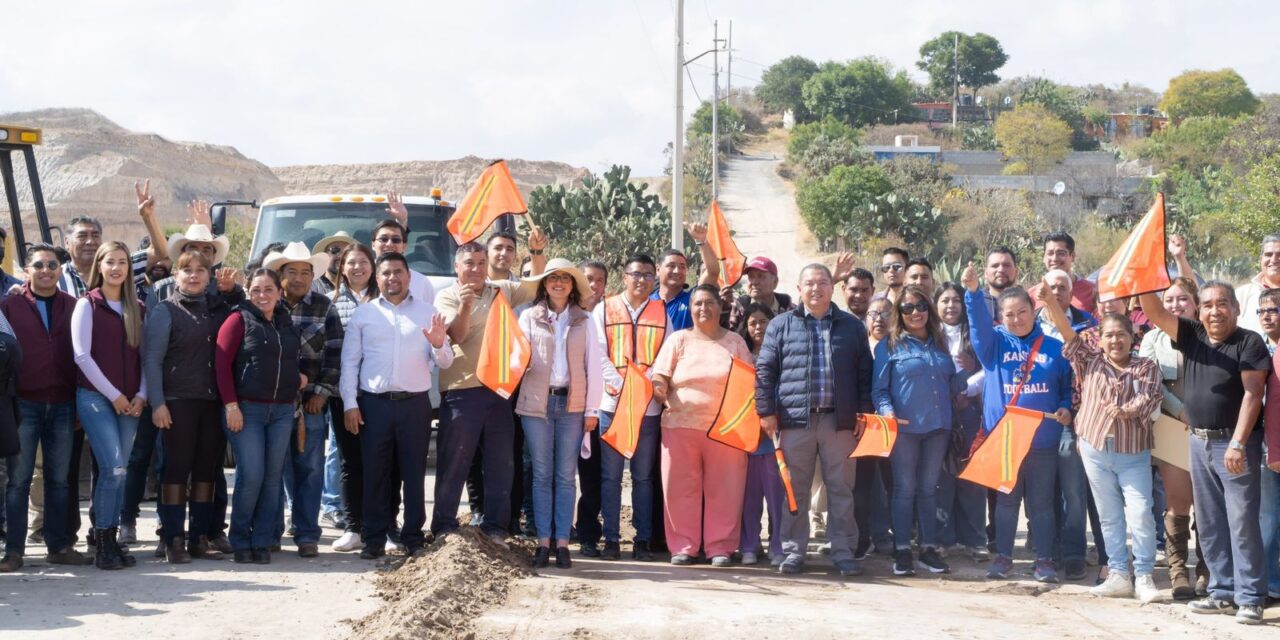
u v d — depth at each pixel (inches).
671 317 357.1
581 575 309.3
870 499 366.0
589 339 326.6
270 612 253.6
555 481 324.5
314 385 322.0
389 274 314.7
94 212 2386.8
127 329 299.0
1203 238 1952.5
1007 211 2266.2
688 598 281.6
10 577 285.1
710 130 4303.6
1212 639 261.0
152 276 344.5
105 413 296.4
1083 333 326.6
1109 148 4500.5
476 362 317.4
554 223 1529.3
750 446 335.0
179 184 2728.8
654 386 337.7
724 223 388.8
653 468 344.8
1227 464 280.7
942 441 335.0
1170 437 303.7
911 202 2193.7
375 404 314.5
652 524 348.8
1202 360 287.4
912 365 330.0
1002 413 331.9
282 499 332.5
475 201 351.9
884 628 257.1
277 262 318.3
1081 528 330.6
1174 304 326.6
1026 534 403.9
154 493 422.0
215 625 241.6
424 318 318.7
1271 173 1758.1
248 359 302.8
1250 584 279.7
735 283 388.2
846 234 2244.1
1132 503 307.4
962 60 5772.6
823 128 4033.0
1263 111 3627.0
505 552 313.3
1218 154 3240.7
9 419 277.7
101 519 296.8
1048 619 277.0
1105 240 2112.5
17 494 295.1
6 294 318.0
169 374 303.1
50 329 297.6
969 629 260.7
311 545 322.3
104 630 235.9
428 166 3705.7
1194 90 5354.3
